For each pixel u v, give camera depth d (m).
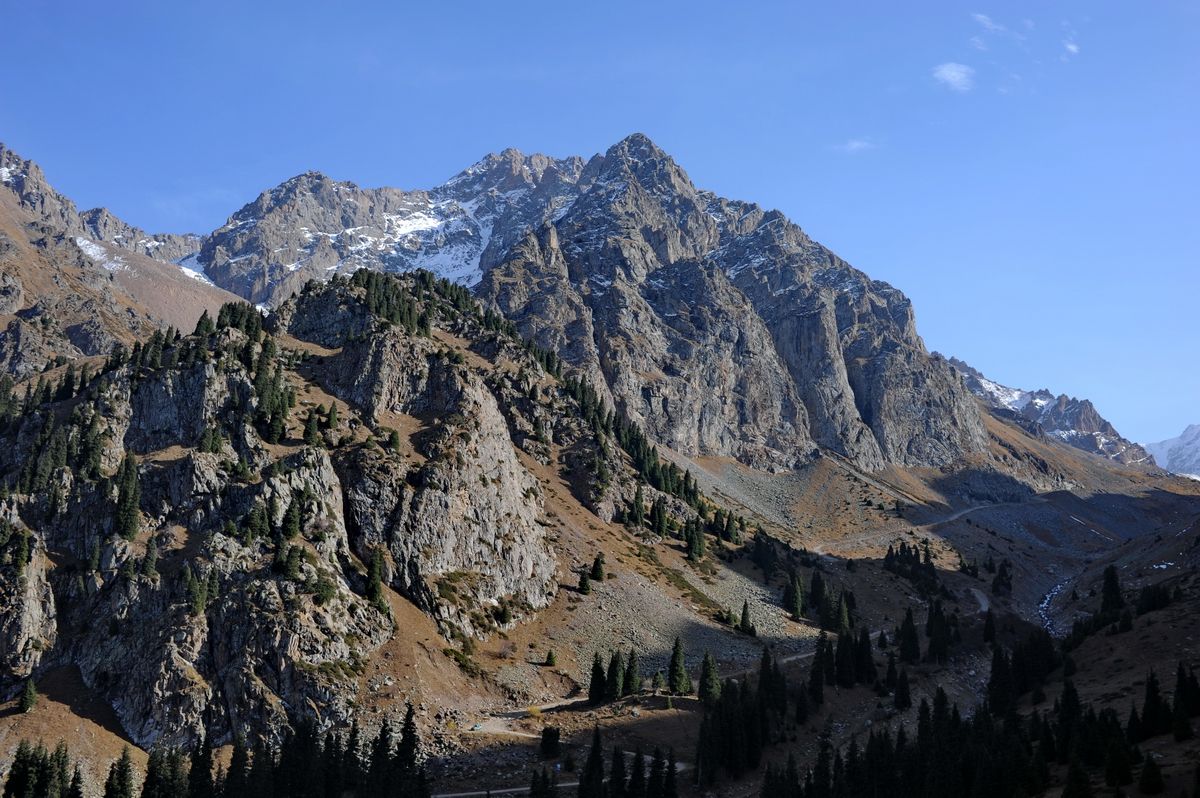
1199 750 149.38
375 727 180.88
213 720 179.62
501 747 179.62
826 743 197.00
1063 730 170.25
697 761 179.00
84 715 178.25
